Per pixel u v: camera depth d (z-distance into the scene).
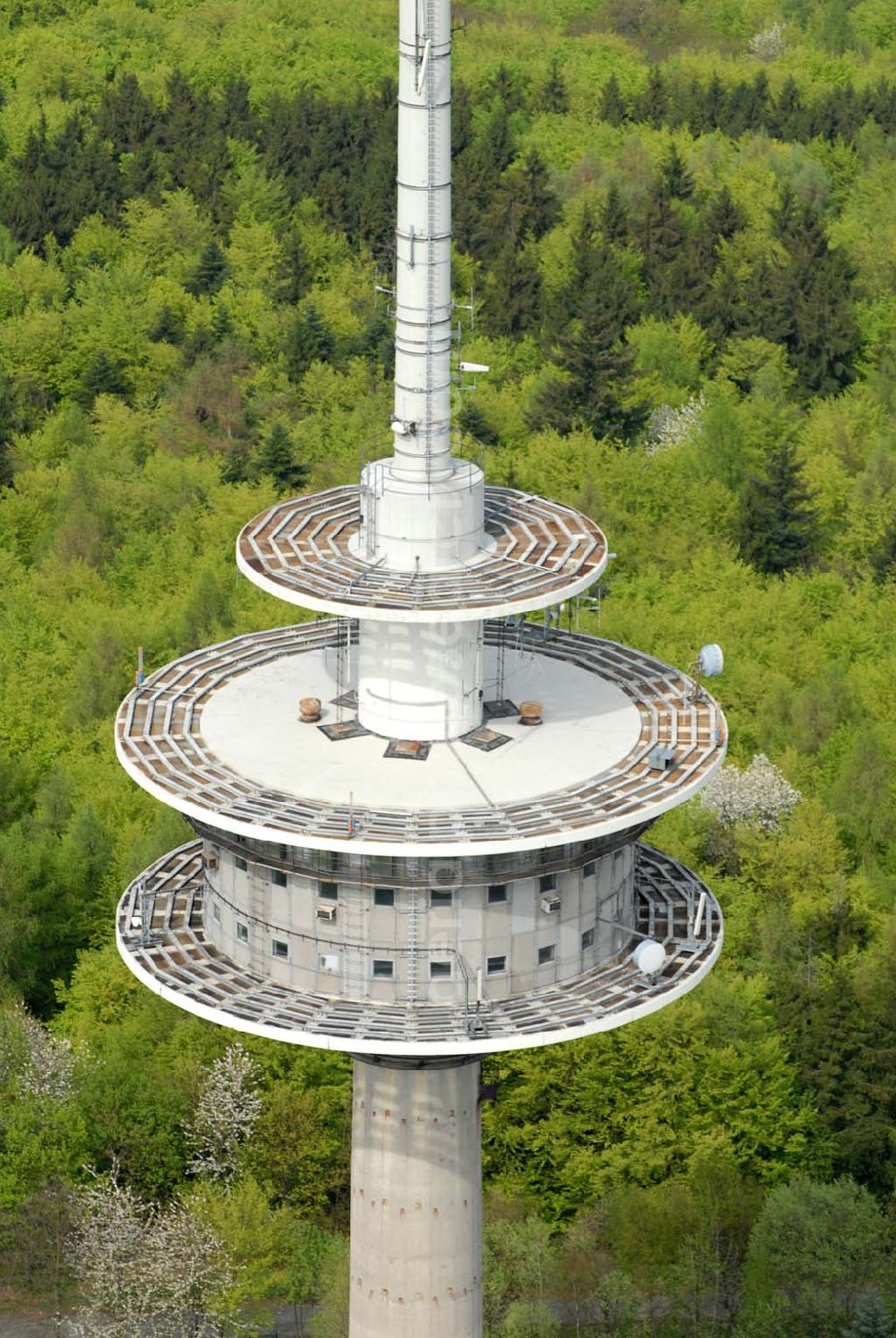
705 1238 112.44
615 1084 117.56
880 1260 108.88
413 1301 77.94
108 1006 125.50
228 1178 115.38
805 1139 117.94
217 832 69.12
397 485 68.19
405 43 65.56
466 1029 66.19
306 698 73.12
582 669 76.25
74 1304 114.31
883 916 133.00
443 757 69.19
